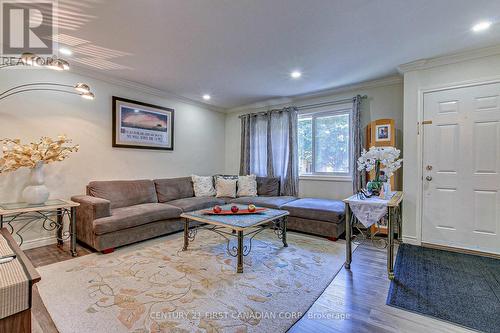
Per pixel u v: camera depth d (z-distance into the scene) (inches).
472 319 64.0
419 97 121.0
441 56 112.1
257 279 84.7
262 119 195.2
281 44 100.0
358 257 105.8
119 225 109.9
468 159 111.6
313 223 133.6
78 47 102.0
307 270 92.2
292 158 176.7
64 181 122.6
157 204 140.7
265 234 139.5
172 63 119.2
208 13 78.3
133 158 152.7
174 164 178.5
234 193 183.2
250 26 86.4
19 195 108.9
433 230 119.7
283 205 146.3
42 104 115.0
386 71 130.3
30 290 25.1
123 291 75.5
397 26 86.7
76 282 80.9
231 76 136.9
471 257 105.0
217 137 214.5
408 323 62.5
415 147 122.3
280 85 151.9
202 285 80.0
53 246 114.6
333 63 119.4
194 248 114.6
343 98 160.6
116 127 142.6
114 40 96.0
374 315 65.7
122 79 141.6
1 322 23.3
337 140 165.0
